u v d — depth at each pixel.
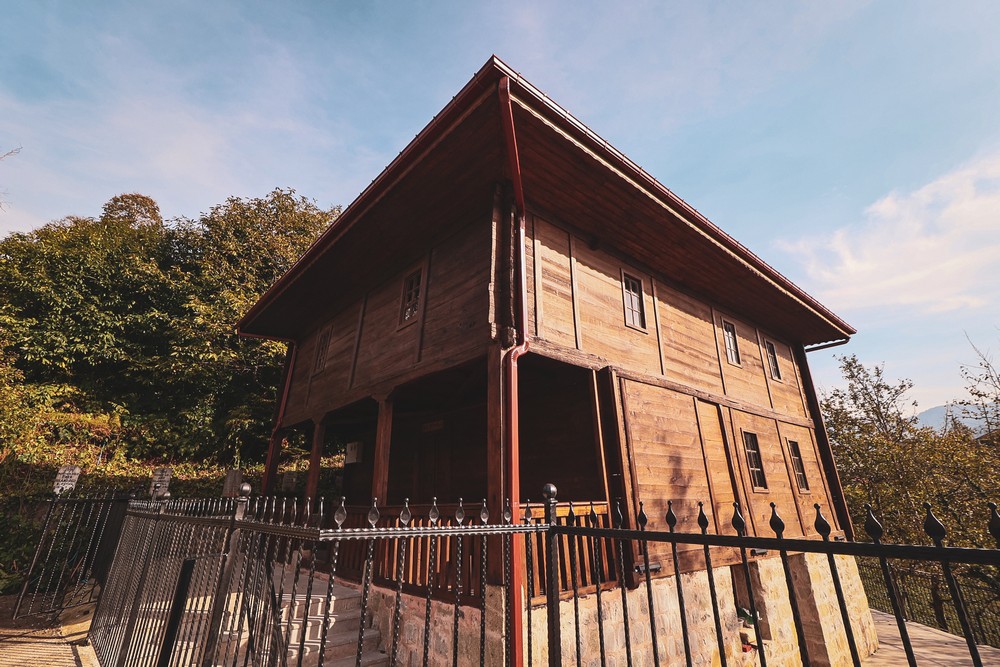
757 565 8.81
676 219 7.75
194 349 15.12
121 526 6.77
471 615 5.09
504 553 4.95
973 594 14.27
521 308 6.25
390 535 2.66
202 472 14.14
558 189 7.07
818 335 13.38
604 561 6.13
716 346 10.24
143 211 26.09
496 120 5.79
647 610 6.28
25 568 8.55
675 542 2.35
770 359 12.47
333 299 11.26
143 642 4.08
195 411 14.61
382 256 9.12
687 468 7.97
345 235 8.33
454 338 6.86
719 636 2.04
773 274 9.99
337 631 5.91
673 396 8.36
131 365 15.20
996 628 13.36
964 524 15.36
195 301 16.08
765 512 9.41
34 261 15.29
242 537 3.30
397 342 8.21
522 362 7.43
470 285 6.93
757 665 7.84
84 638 6.22
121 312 16.48
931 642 12.06
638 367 7.95
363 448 13.72
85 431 12.65
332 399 9.73
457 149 6.27
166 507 5.16
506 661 4.63
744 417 10.08
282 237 20.48
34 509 9.69
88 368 15.05
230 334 15.95
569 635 5.24
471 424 10.35
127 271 16.75
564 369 7.88
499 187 6.87
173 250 20.14
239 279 18.78
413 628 5.68
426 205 7.48
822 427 12.79
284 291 10.59
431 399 10.00
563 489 8.07
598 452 6.66
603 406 7.21
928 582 15.01
